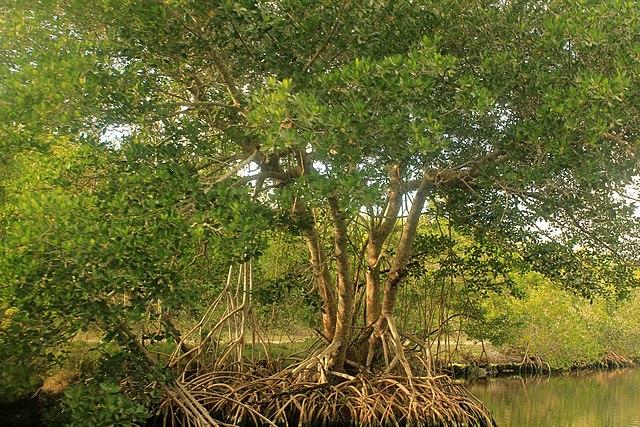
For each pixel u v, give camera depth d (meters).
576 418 17.17
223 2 9.90
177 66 11.36
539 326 28.28
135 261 8.66
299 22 10.96
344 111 9.35
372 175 9.91
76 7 10.66
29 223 8.64
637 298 34.34
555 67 10.63
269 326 19.66
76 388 9.35
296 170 12.80
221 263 12.32
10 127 9.45
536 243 15.02
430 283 19.55
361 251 16.80
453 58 9.39
